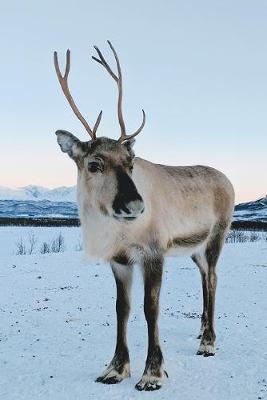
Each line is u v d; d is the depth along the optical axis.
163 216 3.15
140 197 2.71
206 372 3.12
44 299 6.07
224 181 3.86
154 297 3.02
